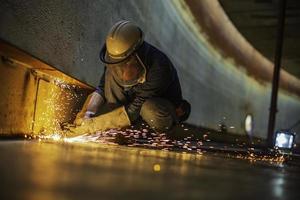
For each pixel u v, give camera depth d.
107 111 3.33
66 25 2.93
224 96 9.64
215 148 4.71
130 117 3.09
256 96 12.45
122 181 1.21
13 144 2.06
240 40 10.34
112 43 2.99
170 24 6.28
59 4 2.78
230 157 3.33
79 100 3.80
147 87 3.18
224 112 9.70
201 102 8.07
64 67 2.96
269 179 1.70
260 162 3.02
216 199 1.06
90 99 3.38
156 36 5.64
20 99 2.64
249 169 2.12
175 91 3.59
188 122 7.12
